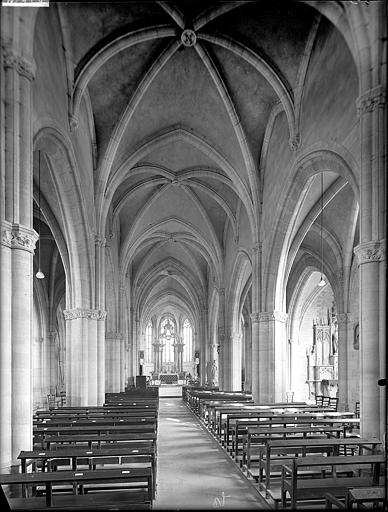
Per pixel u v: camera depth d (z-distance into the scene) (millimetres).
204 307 47688
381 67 11391
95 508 6859
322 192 20922
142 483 10945
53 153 15641
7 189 9984
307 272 34656
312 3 13273
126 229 33125
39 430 11766
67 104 16141
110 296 31859
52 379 36844
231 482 11328
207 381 46062
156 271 47500
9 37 10203
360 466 10406
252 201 23547
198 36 17344
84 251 19422
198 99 22172
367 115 11633
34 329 36062
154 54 18656
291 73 17797
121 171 23297
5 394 9508
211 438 18344
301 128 17656
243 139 22109
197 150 26750
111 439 10672
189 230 35844
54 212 21188
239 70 19641
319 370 37719
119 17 16219
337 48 14516
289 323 37312
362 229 11602
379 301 11102
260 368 22656
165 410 30828
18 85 10359
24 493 8484
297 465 7680
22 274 10008
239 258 30547
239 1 15469
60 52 15414
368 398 11031
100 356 21312
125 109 20125
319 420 13750
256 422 12961
